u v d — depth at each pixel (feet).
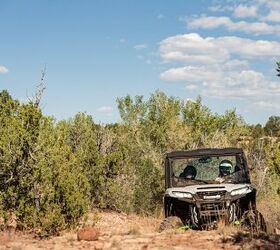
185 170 34.24
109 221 44.75
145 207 53.21
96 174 54.03
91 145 54.80
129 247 25.36
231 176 33.27
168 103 70.23
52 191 32.37
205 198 30.91
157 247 25.07
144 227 39.14
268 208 41.75
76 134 56.03
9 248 26.58
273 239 25.93
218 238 26.66
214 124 70.13
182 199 31.30
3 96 38.60
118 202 54.13
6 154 33.14
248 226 29.73
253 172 57.62
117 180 55.72
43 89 36.09
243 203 31.45
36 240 29.40
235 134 69.97
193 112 70.85
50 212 31.09
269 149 38.93
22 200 32.22
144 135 62.69
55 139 35.88
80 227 34.86
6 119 36.29
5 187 33.45
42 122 35.45
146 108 72.13
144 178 54.70
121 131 68.03
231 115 72.74
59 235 31.27
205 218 30.63
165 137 62.69
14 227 34.04
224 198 30.73
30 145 33.81
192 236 27.58
